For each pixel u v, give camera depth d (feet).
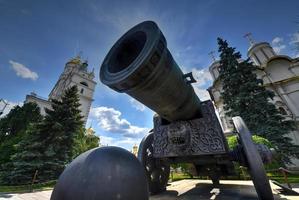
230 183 16.99
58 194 3.43
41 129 42.93
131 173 3.80
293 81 71.46
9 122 59.67
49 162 38.22
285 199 9.73
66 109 48.01
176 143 11.35
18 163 36.63
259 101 43.14
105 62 7.95
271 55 91.40
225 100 49.08
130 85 7.12
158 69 6.88
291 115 64.54
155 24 6.84
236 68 50.88
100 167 3.54
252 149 8.39
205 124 11.60
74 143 45.96
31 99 86.84
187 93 10.03
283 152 38.19
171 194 12.59
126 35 7.79
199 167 14.92
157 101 8.87
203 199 10.47
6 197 21.40
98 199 3.18
